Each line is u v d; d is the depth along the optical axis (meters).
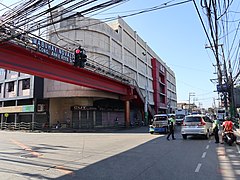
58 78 24.80
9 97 40.41
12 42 18.59
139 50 57.84
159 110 66.69
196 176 7.14
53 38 36.78
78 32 36.81
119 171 7.88
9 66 19.55
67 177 7.22
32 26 10.36
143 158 10.23
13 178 7.16
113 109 45.19
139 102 44.94
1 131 35.59
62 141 18.31
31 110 36.38
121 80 36.88
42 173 7.76
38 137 22.81
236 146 13.73
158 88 66.19
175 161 9.48
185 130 17.91
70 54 24.77
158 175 7.30
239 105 36.06
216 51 15.05
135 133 26.22
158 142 16.33
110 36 41.91
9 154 11.85
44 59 22.48
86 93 35.31
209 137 19.25
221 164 8.84
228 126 14.65
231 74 28.30
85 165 8.93
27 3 9.23
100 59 38.03
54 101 38.53
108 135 23.81
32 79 36.81
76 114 38.34
